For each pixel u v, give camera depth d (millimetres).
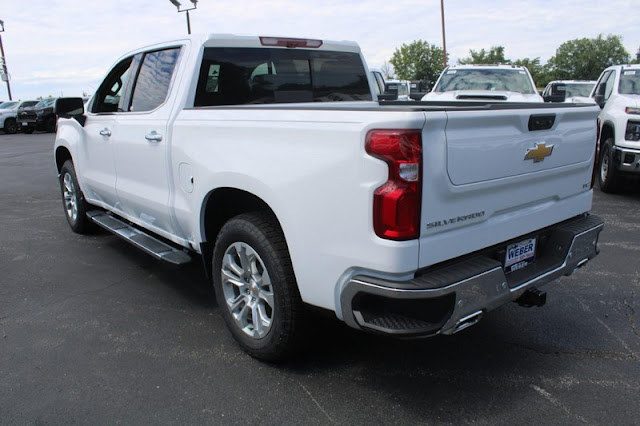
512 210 2951
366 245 2488
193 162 3527
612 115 8070
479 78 10508
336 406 2883
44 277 4902
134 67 4516
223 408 2879
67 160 6141
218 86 3973
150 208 4203
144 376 3199
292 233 2820
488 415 2777
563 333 3678
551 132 3045
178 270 5070
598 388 3004
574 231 3250
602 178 8539
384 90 13602
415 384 3080
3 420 2793
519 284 2898
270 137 2916
